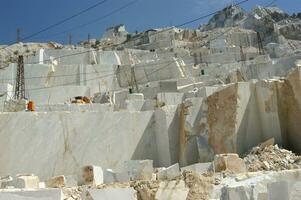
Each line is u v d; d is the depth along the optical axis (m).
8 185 13.78
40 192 10.42
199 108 20.70
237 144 18.34
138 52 50.25
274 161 15.68
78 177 15.34
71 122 20.27
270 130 18.34
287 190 8.62
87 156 20.08
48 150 19.61
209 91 25.08
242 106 18.86
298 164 15.23
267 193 9.41
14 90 36.50
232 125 18.66
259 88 18.97
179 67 41.19
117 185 13.34
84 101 29.25
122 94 32.66
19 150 19.22
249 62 41.94
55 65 39.75
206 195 12.41
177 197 12.23
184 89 34.56
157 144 21.39
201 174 14.08
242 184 12.64
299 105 17.58
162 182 12.56
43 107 23.95
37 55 43.38
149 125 21.55
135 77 41.19
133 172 15.41
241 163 14.78
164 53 50.31
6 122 19.34
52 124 19.95
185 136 20.17
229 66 41.66
